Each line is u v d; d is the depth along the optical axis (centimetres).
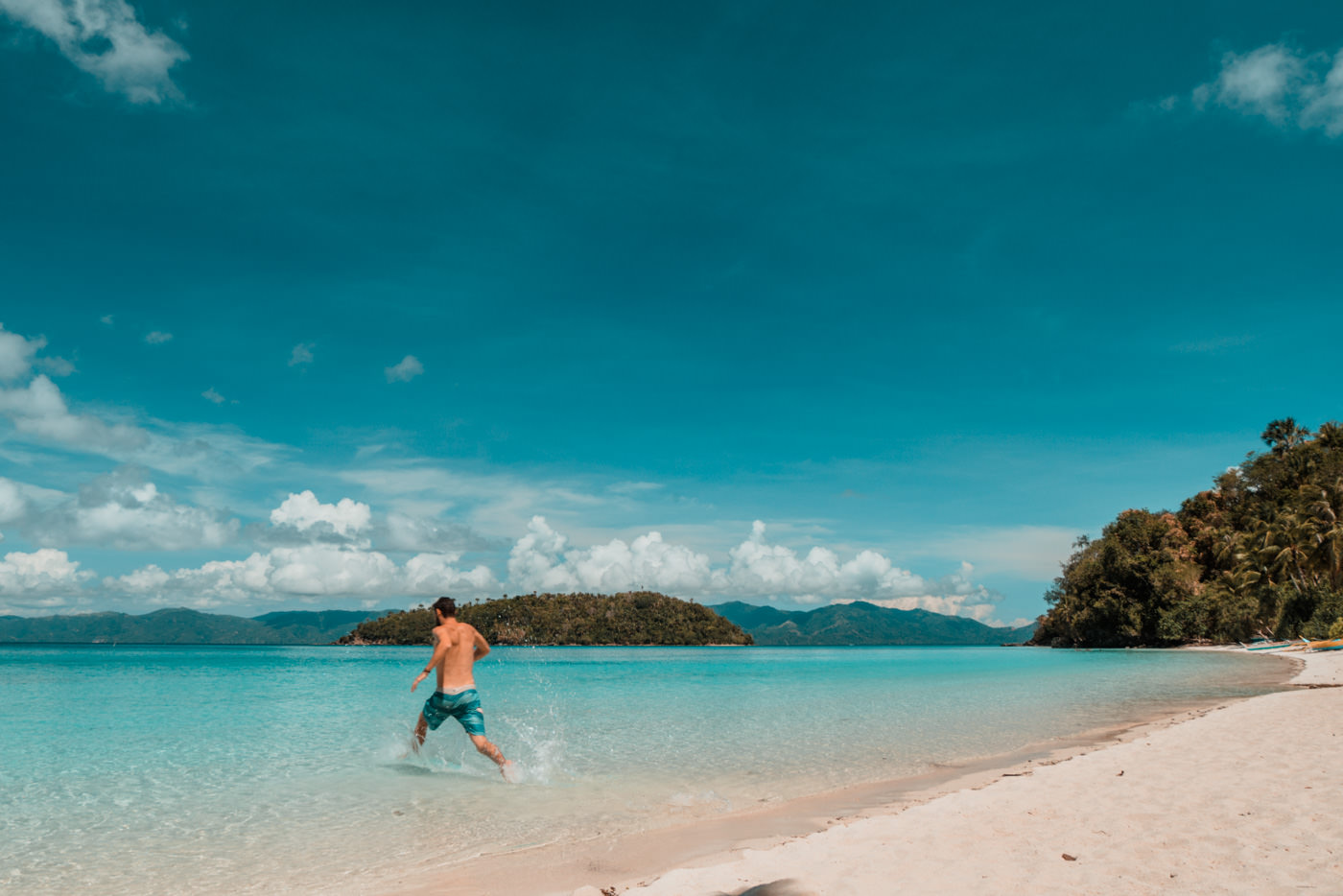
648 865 578
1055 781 789
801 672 4156
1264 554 6341
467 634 1033
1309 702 1462
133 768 1019
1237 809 615
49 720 1570
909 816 656
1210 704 1720
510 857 619
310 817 761
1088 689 2344
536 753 1145
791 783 920
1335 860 465
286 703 1989
